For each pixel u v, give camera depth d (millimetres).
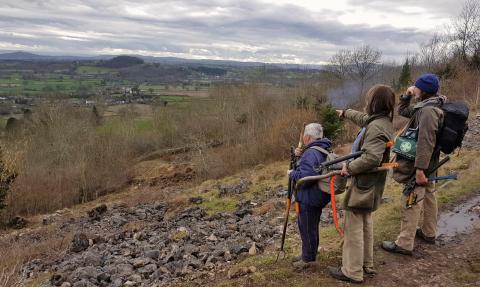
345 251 4641
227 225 8789
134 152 30281
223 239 7746
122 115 31938
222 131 27219
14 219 16156
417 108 4699
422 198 4961
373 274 4770
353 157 4184
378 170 4133
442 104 4652
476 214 6328
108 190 22750
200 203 12461
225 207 11234
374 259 5145
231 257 6176
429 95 4719
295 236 6832
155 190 19906
